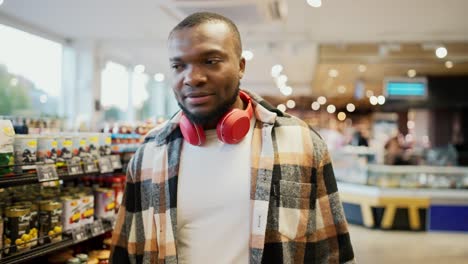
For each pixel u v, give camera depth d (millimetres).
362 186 7488
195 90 1155
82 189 2711
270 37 6289
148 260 1296
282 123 1329
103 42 6301
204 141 1292
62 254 2541
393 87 10391
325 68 9367
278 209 1224
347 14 5086
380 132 15250
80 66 6172
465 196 7062
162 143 1378
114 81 7562
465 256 5539
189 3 4375
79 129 3447
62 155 2307
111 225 2752
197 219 1266
